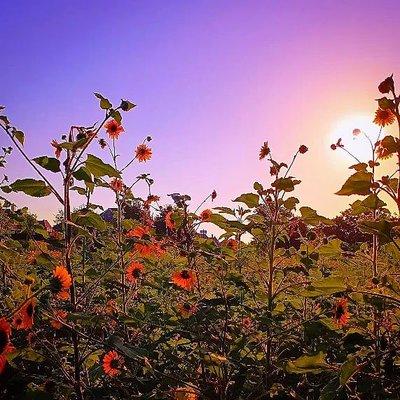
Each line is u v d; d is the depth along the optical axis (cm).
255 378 323
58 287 261
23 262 412
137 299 479
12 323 267
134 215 568
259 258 439
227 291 395
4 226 495
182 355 375
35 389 276
